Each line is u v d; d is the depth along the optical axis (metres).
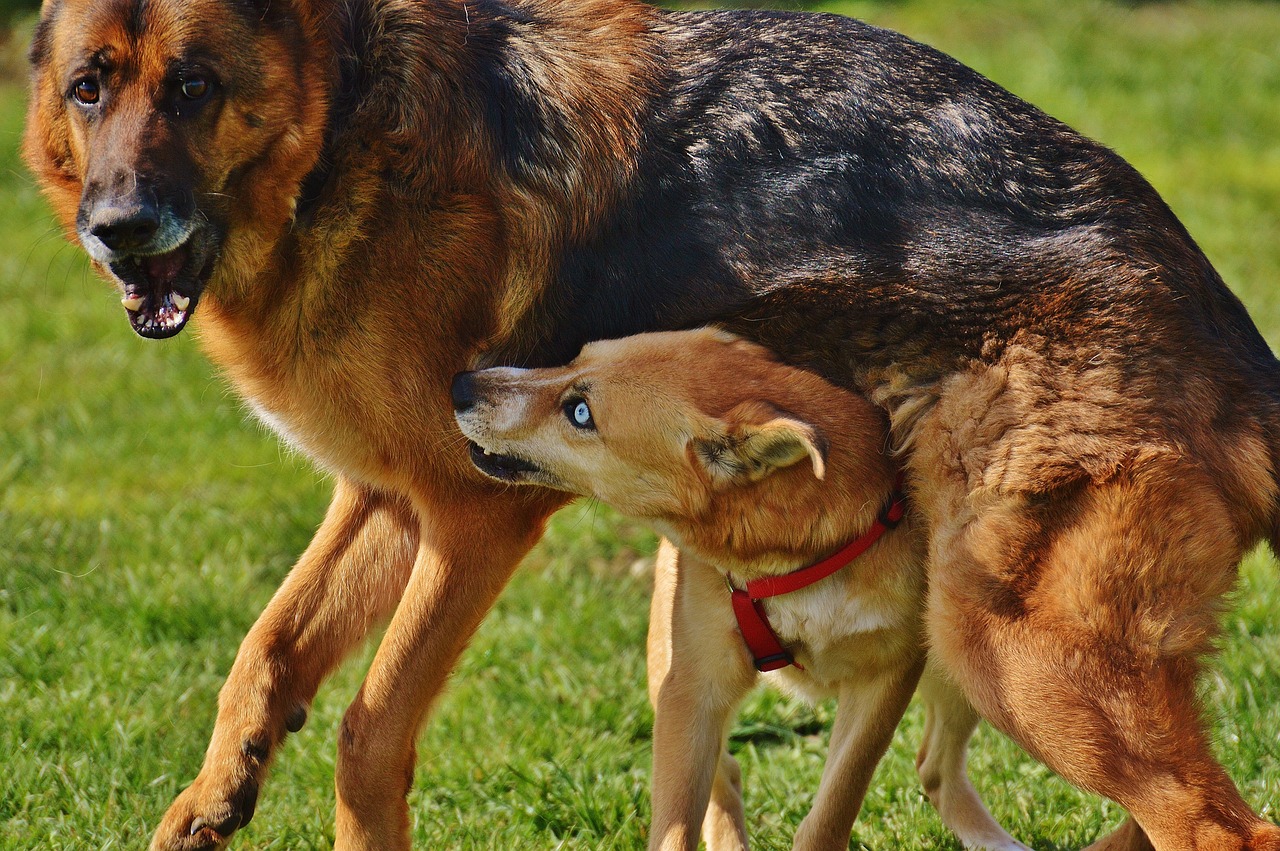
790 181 5.79
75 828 6.23
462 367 5.88
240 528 9.36
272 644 6.14
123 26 5.21
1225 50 20.83
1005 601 5.46
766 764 7.25
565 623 8.24
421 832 6.48
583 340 6.05
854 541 5.88
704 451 5.87
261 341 5.79
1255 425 5.57
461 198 5.68
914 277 5.68
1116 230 5.74
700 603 6.11
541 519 6.14
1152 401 5.46
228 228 5.50
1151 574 5.32
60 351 13.13
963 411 5.63
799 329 5.92
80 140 5.43
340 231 5.59
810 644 6.04
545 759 7.03
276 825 6.43
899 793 6.85
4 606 8.27
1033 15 22.53
